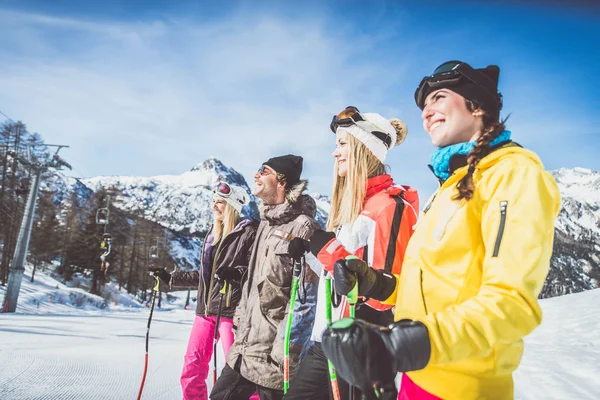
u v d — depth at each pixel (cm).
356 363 78
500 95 129
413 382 120
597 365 495
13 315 1458
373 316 178
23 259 2197
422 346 84
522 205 98
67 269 4950
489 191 108
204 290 355
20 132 4222
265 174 303
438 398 113
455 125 127
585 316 891
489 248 100
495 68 129
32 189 2284
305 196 275
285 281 255
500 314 89
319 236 174
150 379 481
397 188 193
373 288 140
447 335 86
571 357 543
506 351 108
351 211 196
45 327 1045
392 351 81
